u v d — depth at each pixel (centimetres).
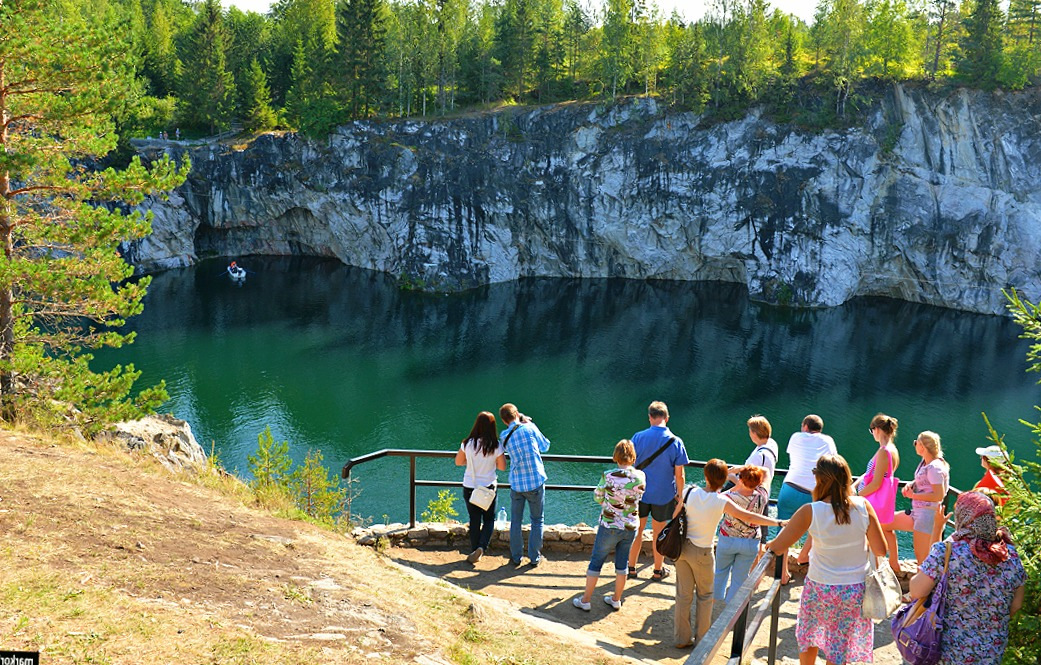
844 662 630
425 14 10438
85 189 1792
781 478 3088
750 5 9181
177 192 9338
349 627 631
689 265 9781
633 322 7700
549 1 11012
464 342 6756
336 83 9550
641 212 9462
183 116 10075
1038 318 643
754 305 8688
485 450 995
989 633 528
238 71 10862
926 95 8556
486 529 995
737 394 5466
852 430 4800
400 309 8000
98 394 1753
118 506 812
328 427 4625
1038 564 571
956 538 548
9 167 1620
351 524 1111
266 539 831
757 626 576
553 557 1023
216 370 5641
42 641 518
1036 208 8250
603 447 4434
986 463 648
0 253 1712
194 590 646
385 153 9331
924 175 8588
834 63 8762
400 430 4606
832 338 7200
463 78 10269
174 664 518
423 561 993
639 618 857
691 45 9331
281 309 7688
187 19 14088
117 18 1862
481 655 637
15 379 1709
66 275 1733
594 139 9431
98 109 1767
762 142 8931
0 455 937
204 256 10112
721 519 814
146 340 6353
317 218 9950
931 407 5238
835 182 8712
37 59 1672
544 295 8956
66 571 634
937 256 8606
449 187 9319
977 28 8469
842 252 8725
